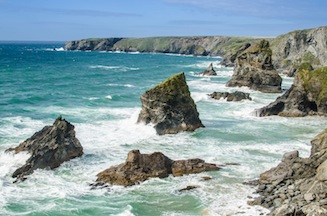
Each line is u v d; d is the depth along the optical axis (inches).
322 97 1990.7
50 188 1027.9
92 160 1257.4
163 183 1059.9
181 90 1663.4
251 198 957.2
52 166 1171.3
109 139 1514.5
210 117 1988.2
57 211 893.8
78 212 892.0
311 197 861.2
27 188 1024.9
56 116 1931.6
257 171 1156.5
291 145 1464.1
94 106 2267.5
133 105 2342.5
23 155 1227.9
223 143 1493.6
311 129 1748.3
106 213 888.9
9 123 1726.1
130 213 884.6
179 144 1472.7
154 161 1116.5
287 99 2066.9
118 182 1056.2
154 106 1637.6
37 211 888.9
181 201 954.7
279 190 960.3
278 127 1784.0
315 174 968.3
